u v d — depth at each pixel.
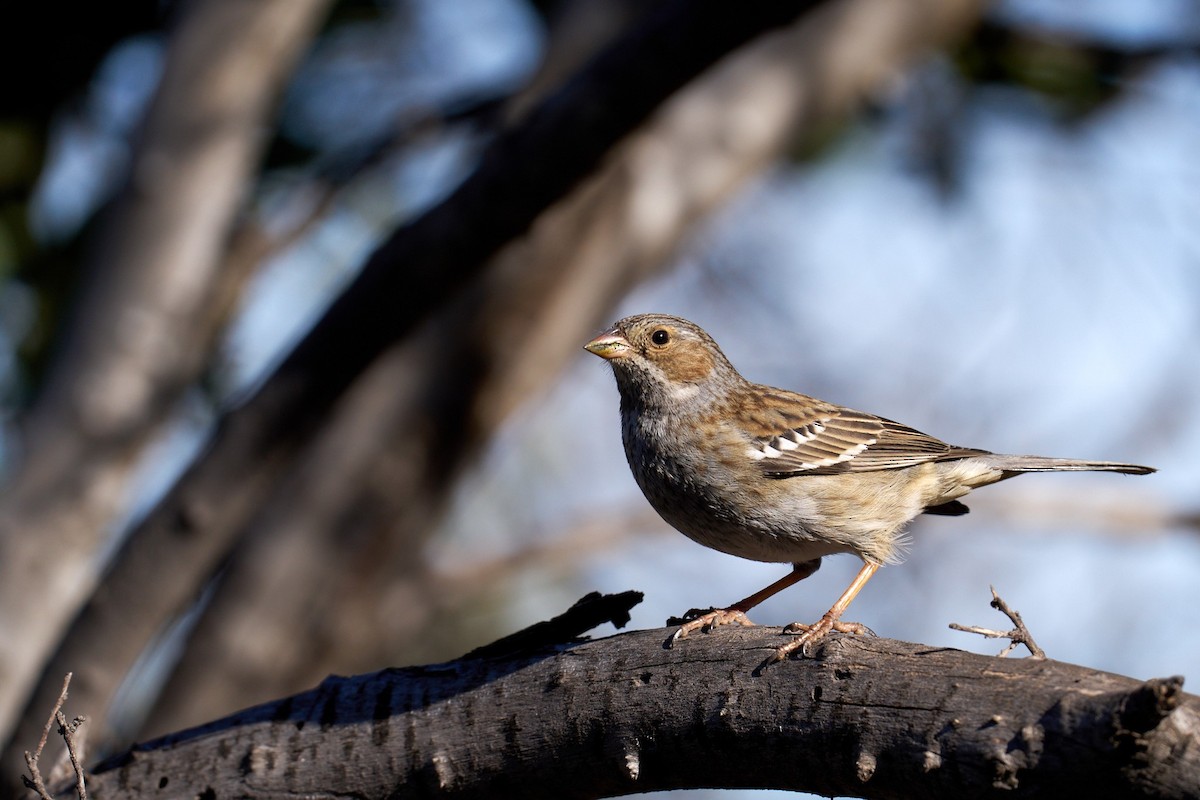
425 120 12.16
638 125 8.95
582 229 12.66
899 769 5.30
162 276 11.20
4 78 13.34
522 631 6.95
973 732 5.06
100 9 13.23
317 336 9.23
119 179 11.77
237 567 12.38
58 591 10.80
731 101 13.38
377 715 6.85
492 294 12.51
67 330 11.21
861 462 9.36
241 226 11.76
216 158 11.41
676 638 6.28
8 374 13.54
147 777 7.14
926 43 13.85
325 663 12.54
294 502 12.43
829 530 9.27
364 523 12.45
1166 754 4.60
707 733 5.92
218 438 9.35
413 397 12.47
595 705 6.25
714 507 9.34
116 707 13.32
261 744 7.00
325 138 14.73
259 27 11.49
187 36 11.62
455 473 12.73
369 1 14.51
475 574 14.28
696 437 9.38
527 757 6.44
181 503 9.38
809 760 5.63
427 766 6.62
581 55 12.40
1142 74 14.62
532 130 8.86
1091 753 4.73
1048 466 9.73
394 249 9.09
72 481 10.76
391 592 13.22
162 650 13.99
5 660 10.51
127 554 9.45
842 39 13.48
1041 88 14.96
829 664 5.63
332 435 12.48
